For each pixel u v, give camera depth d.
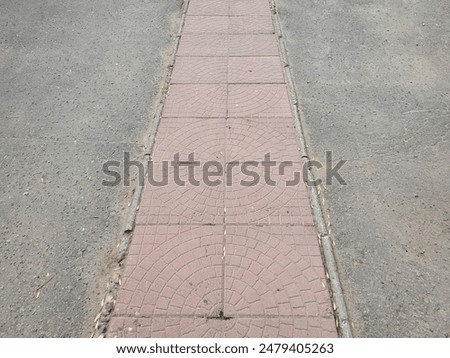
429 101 4.70
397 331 2.92
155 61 5.34
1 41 5.71
